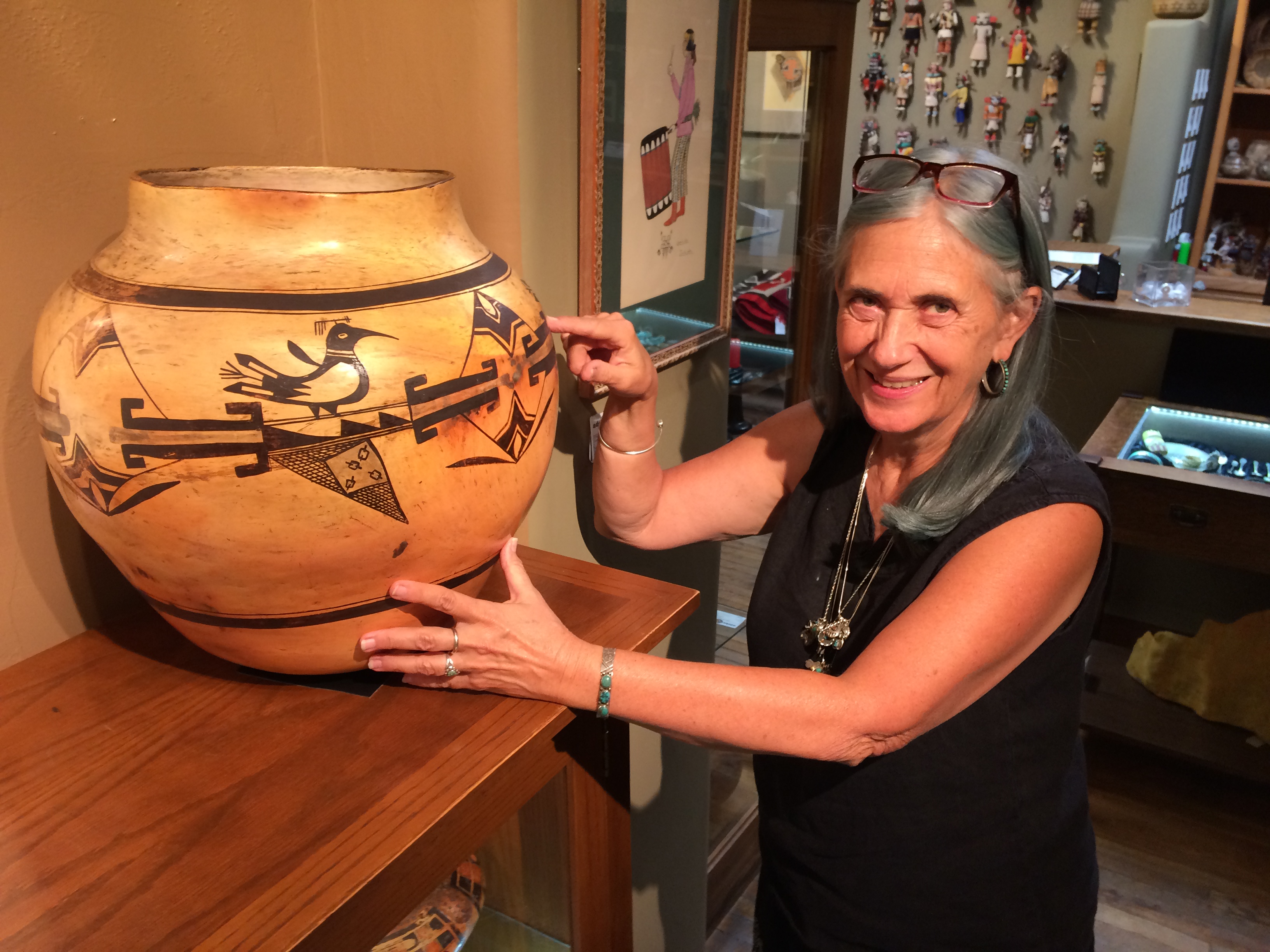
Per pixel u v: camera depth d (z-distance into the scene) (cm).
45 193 78
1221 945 196
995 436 88
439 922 76
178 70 87
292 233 63
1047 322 88
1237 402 248
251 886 59
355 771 69
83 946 55
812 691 76
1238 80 329
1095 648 273
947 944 99
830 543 102
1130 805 237
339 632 71
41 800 66
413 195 67
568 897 89
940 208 79
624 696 75
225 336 59
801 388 278
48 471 83
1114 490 209
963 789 93
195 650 84
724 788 235
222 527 61
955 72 420
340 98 102
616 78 111
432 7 94
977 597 80
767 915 114
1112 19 381
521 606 75
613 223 118
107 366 60
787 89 238
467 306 67
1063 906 101
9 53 74
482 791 69
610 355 103
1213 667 243
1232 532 199
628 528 114
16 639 83
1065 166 409
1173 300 259
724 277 151
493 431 68
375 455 62
